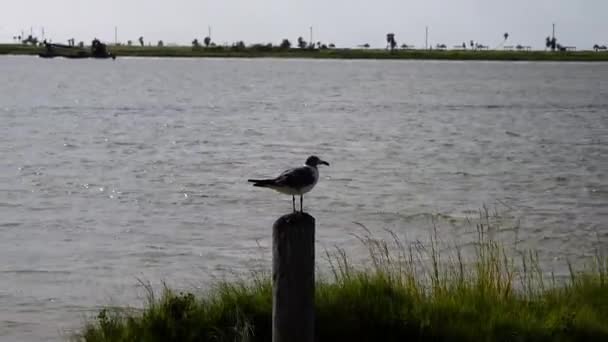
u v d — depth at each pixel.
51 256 23.17
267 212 29.97
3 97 92.44
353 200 32.31
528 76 167.62
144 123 65.06
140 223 27.89
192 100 93.25
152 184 36.16
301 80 145.12
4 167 40.47
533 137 56.66
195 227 27.25
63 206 30.92
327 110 79.94
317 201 32.06
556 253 23.39
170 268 21.81
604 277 15.34
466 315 12.85
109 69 188.25
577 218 28.95
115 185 35.72
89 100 90.62
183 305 12.79
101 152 46.91
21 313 17.91
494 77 162.38
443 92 112.25
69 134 55.72
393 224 27.89
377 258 21.94
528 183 37.12
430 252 22.84
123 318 14.29
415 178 38.22
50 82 127.44
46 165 41.34
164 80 140.00
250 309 12.63
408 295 13.46
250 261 22.52
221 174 39.38
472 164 43.22
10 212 29.66
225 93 107.00
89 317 17.47
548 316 12.95
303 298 10.02
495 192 34.72
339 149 49.53
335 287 13.48
